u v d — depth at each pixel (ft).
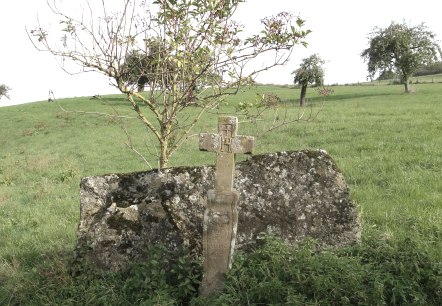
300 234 22.03
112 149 73.00
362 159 43.50
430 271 17.33
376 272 17.49
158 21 20.83
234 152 19.06
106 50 20.13
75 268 20.89
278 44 21.17
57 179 53.42
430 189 31.58
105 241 21.57
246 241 21.83
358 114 84.74
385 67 174.40
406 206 28.17
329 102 126.82
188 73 21.38
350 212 22.34
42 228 32.09
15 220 35.63
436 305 16.79
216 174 19.16
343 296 16.38
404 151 44.88
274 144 59.88
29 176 58.70
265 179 22.70
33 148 88.48
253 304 16.65
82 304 18.17
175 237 21.79
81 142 85.87
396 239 21.71
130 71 21.81
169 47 20.68
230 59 21.42
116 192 22.90
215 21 20.88
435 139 48.85
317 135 62.95
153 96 22.50
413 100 111.34
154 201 22.36
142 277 19.39
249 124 73.67
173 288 18.72
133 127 96.02
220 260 18.92
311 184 22.62
